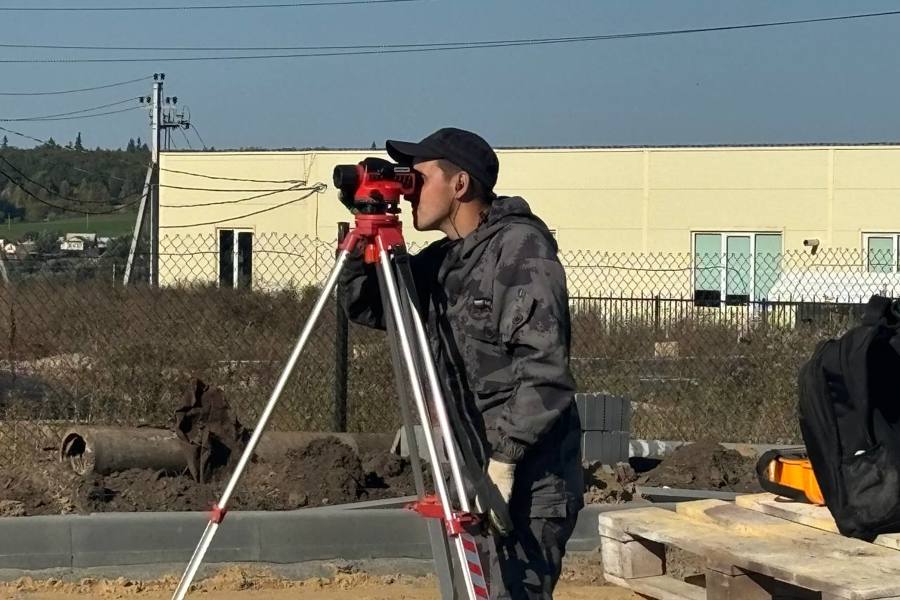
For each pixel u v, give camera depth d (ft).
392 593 25.50
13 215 229.04
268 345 50.85
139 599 24.41
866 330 21.61
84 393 40.60
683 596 22.98
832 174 120.16
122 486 28.48
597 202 124.47
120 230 217.36
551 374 15.03
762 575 21.34
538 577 15.81
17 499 27.53
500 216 16.10
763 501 24.29
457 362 16.31
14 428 34.40
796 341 51.16
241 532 26.17
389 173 16.08
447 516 15.20
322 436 31.96
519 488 15.84
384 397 39.58
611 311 59.41
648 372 48.96
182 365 45.50
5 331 48.44
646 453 35.50
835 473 21.47
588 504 29.12
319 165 131.23
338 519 26.71
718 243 122.83
